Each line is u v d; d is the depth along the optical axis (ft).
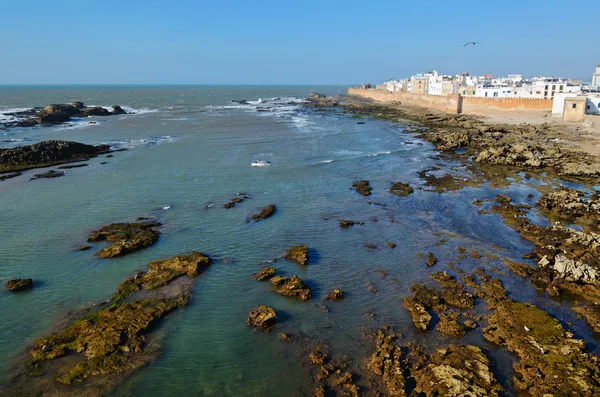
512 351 64.90
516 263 93.56
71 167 174.09
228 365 63.00
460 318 73.97
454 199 139.23
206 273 89.15
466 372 58.70
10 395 55.98
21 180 154.20
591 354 61.98
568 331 67.67
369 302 79.82
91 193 139.23
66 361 62.44
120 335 67.62
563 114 299.58
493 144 221.46
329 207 130.52
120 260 94.07
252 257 97.14
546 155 192.13
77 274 87.97
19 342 67.00
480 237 109.09
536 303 78.84
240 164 181.78
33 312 74.90
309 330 71.31
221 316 74.95
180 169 171.63
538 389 56.13
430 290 82.38
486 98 379.14
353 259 97.19
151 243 102.22
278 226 114.93
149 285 83.20
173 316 74.38
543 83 386.11
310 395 56.90
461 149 223.30
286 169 174.40
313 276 89.61
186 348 66.44
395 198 140.15
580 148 204.33
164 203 130.41
